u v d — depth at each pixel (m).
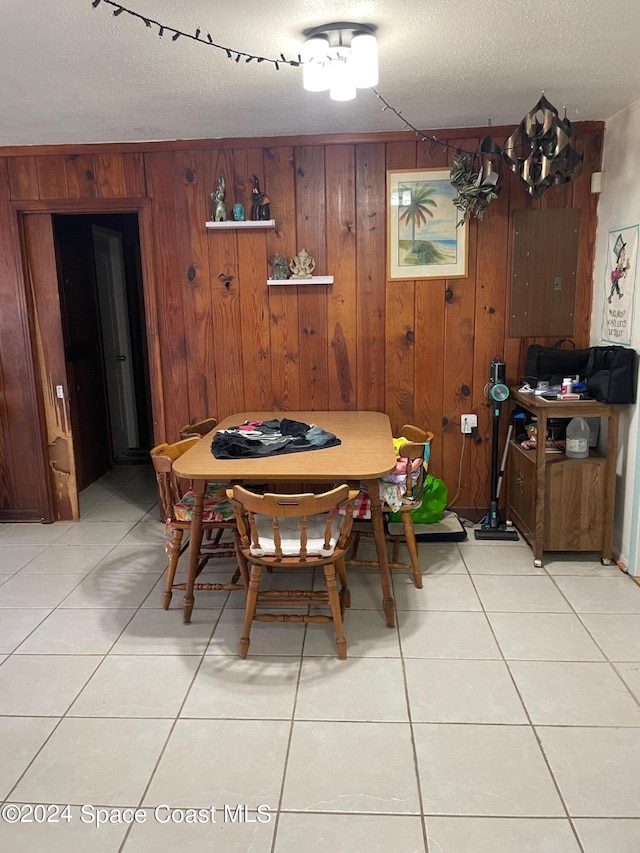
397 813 1.74
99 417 5.14
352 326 3.70
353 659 2.46
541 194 3.05
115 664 2.47
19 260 3.75
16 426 3.97
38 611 2.90
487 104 3.03
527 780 1.85
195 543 2.69
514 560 3.33
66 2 1.90
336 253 3.62
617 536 3.28
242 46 2.28
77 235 4.72
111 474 5.21
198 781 1.87
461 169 3.24
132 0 1.91
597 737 2.02
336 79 2.25
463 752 1.96
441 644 2.55
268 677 2.37
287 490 3.82
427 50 2.36
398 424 3.79
